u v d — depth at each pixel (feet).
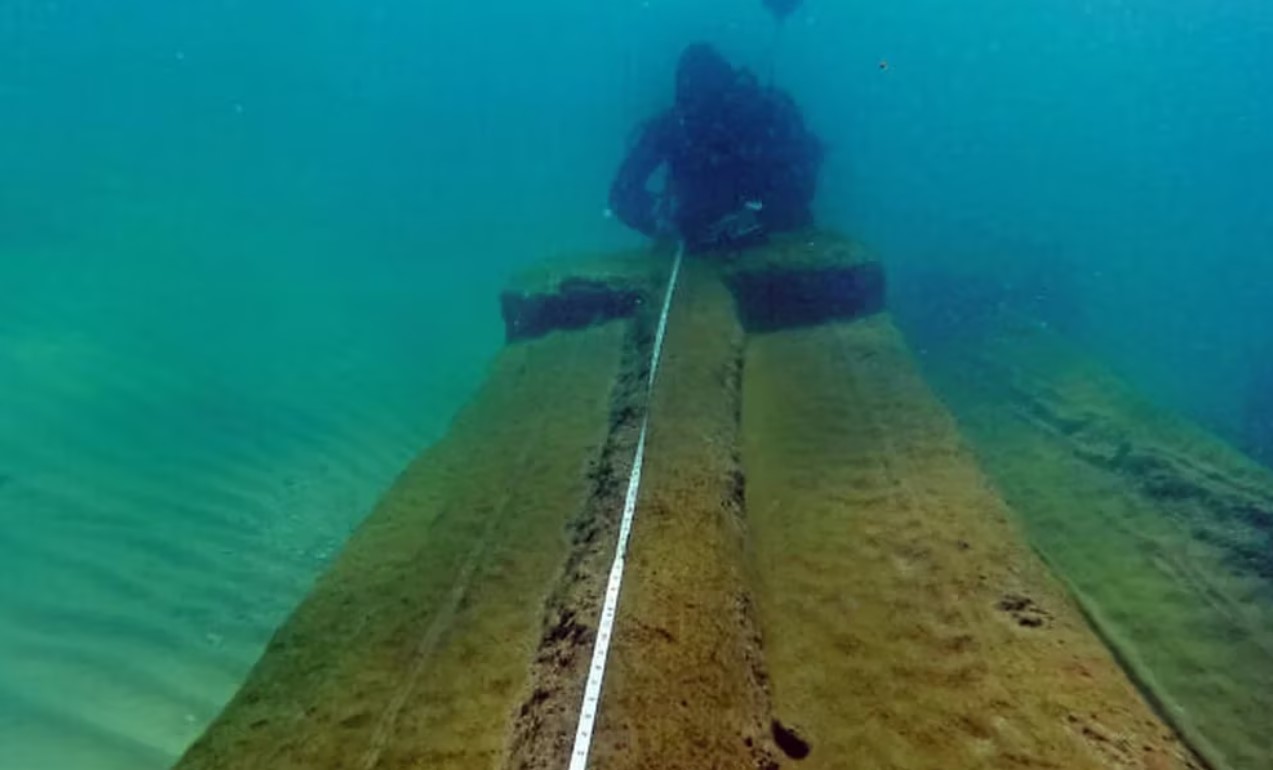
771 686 12.02
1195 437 23.06
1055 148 91.40
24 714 15.31
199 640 17.67
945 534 15.19
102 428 25.57
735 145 29.19
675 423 17.47
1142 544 19.45
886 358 22.91
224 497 22.82
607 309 25.99
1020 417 25.81
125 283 38.17
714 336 21.89
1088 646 12.66
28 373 28.25
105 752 14.66
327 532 21.76
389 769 10.90
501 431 19.84
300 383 30.09
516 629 13.23
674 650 11.27
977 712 11.46
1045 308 36.58
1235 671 15.76
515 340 26.55
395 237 53.06
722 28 106.11
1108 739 10.98
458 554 15.37
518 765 10.05
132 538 20.71
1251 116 113.91
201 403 27.86
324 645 13.62
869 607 13.58
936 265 41.73
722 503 14.84
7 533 20.31
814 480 17.33
